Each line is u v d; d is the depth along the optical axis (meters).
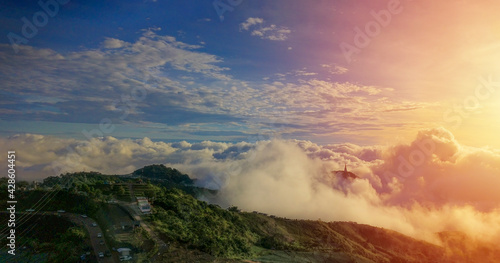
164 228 139.62
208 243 135.38
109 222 140.38
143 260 109.75
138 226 136.88
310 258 154.75
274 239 175.62
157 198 181.00
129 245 119.50
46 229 136.12
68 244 120.19
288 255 153.50
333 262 156.75
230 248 141.75
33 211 149.62
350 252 184.25
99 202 160.50
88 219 143.38
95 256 110.88
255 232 190.38
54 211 150.12
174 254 117.00
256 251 152.00
